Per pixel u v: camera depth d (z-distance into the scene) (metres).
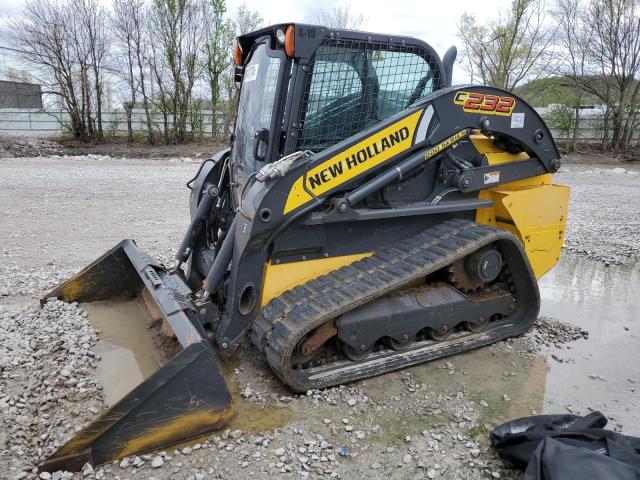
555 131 24.92
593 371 4.11
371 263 3.92
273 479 2.77
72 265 5.97
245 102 4.32
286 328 3.40
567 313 5.32
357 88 3.90
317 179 3.59
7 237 7.08
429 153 3.98
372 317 3.74
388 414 3.42
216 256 3.90
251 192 3.59
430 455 3.03
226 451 2.97
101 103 22.11
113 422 2.80
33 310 4.50
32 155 18.19
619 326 5.00
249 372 3.84
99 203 9.53
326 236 3.86
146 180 12.53
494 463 2.98
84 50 21.02
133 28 21.73
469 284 4.29
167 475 2.76
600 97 23.84
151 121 22.75
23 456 2.80
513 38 24.03
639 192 13.09
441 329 4.14
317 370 3.71
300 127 3.76
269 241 3.58
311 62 3.68
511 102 4.32
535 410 3.55
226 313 3.69
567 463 2.48
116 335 4.10
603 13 22.97
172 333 3.66
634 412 3.56
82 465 2.75
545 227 4.65
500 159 4.50
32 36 20.89
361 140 3.70
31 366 3.62
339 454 3.01
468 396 3.68
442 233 4.12
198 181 4.86
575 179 15.96
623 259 7.16
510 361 4.21
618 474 2.38
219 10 22.61
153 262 4.26
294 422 3.28
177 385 2.94
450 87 4.11
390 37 3.91
